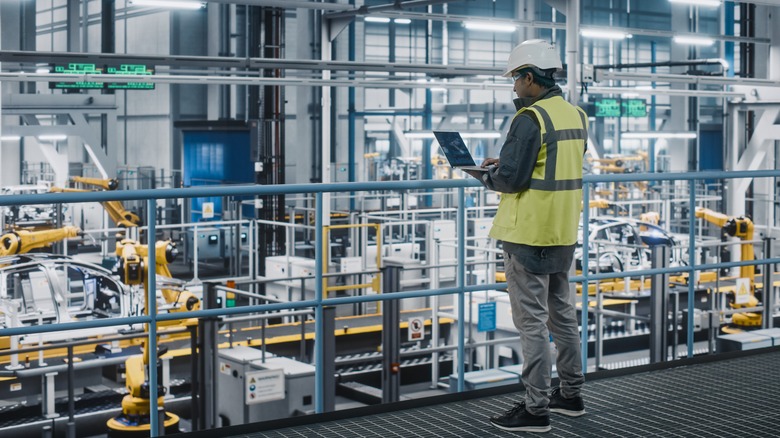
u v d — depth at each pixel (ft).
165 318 14.64
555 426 14.84
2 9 77.15
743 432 14.47
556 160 13.56
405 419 15.43
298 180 100.83
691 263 20.30
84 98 70.28
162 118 107.96
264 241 58.03
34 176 109.09
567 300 14.82
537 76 13.76
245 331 42.11
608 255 53.21
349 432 14.74
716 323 41.37
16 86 110.32
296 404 30.25
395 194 83.87
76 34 74.18
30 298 39.45
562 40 113.09
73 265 37.01
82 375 37.17
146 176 101.04
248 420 30.40
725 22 92.94
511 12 121.80
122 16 111.86
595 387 17.46
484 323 31.89
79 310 39.22
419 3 41.55
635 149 136.98
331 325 28.91
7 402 36.37
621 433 14.40
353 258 50.26
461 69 46.37
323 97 53.36
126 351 37.73
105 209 65.21
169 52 102.22
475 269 53.16
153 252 14.40
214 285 29.35
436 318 38.78
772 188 63.16
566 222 13.82
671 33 59.98
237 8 98.94
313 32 91.81
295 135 108.17
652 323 35.42
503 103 99.60
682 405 16.14
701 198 61.26
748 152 60.70
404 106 117.08
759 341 24.38
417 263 50.06
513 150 13.41
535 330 14.12
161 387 32.37
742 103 60.59
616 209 80.07
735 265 20.94
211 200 82.69
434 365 39.19
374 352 44.29
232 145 80.69
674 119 95.20
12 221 72.79
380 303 49.26
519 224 13.73
